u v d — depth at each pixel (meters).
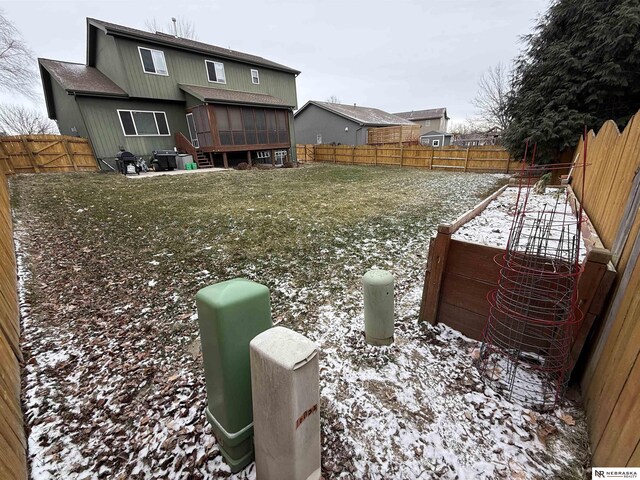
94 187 8.62
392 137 21.52
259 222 5.58
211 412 1.43
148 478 1.43
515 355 2.01
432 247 2.28
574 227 3.43
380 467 1.45
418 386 1.91
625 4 7.32
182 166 13.27
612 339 1.45
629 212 1.84
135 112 12.42
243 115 14.15
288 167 16.03
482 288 2.17
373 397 1.84
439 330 2.41
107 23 11.60
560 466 1.42
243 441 1.40
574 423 1.61
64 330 2.57
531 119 9.22
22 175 9.67
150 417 1.76
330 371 2.06
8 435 1.38
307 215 6.04
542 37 9.59
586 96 8.52
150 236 4.87
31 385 1.97
